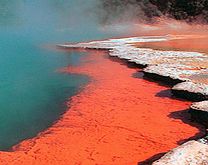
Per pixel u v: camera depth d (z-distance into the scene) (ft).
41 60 90.84
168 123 46.29
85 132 43.83
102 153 38.14
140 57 86.99
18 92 62.23
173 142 40.63
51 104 55.36
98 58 92.53
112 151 38.63
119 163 35.91
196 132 43.34
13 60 91.04
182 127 44.93
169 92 60.18
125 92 60.59
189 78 65.10
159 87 63.62
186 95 55.52
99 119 48.01
